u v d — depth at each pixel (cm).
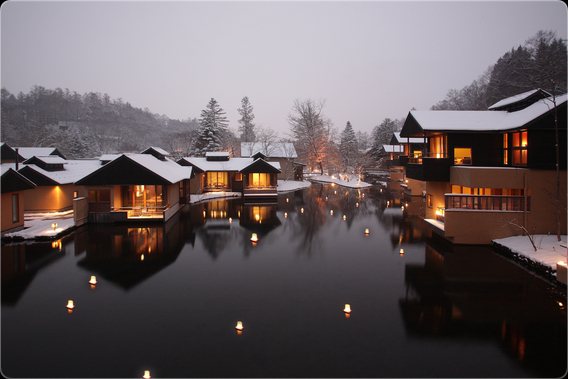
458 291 1012
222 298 962
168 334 766
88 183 2038
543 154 1440
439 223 1717
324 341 736
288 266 1254
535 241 1351
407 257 1358
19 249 1487
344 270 1206
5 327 804
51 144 6253
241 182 3766
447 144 1728
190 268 1230
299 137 6188
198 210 2594
